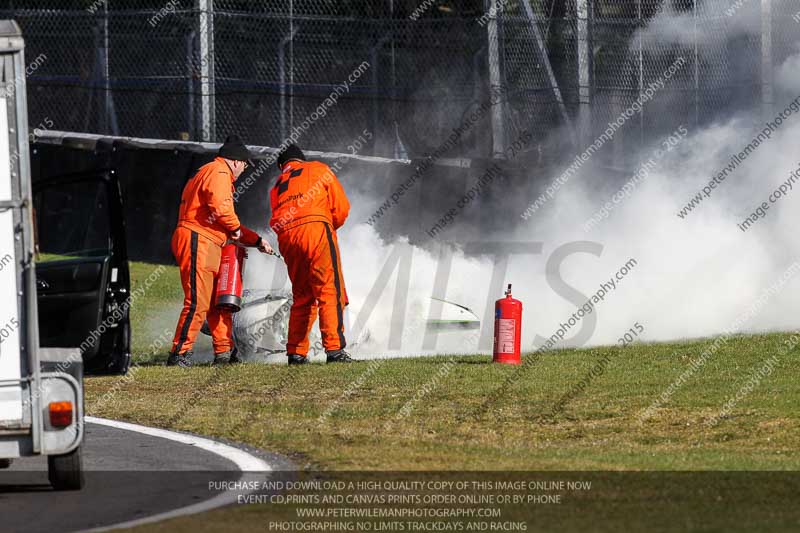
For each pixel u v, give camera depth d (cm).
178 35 7038
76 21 7094
